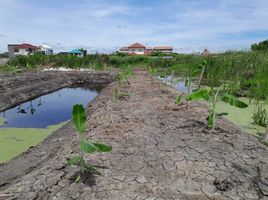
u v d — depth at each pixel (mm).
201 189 2859
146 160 3434
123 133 4383
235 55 13961
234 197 2762
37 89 14641
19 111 10281
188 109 5984
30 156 5180
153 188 2875
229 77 12227
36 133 6859
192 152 3646
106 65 29297
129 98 7715
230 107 8102
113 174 3137
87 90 17484
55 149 5367
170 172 3156
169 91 8844
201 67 7867
